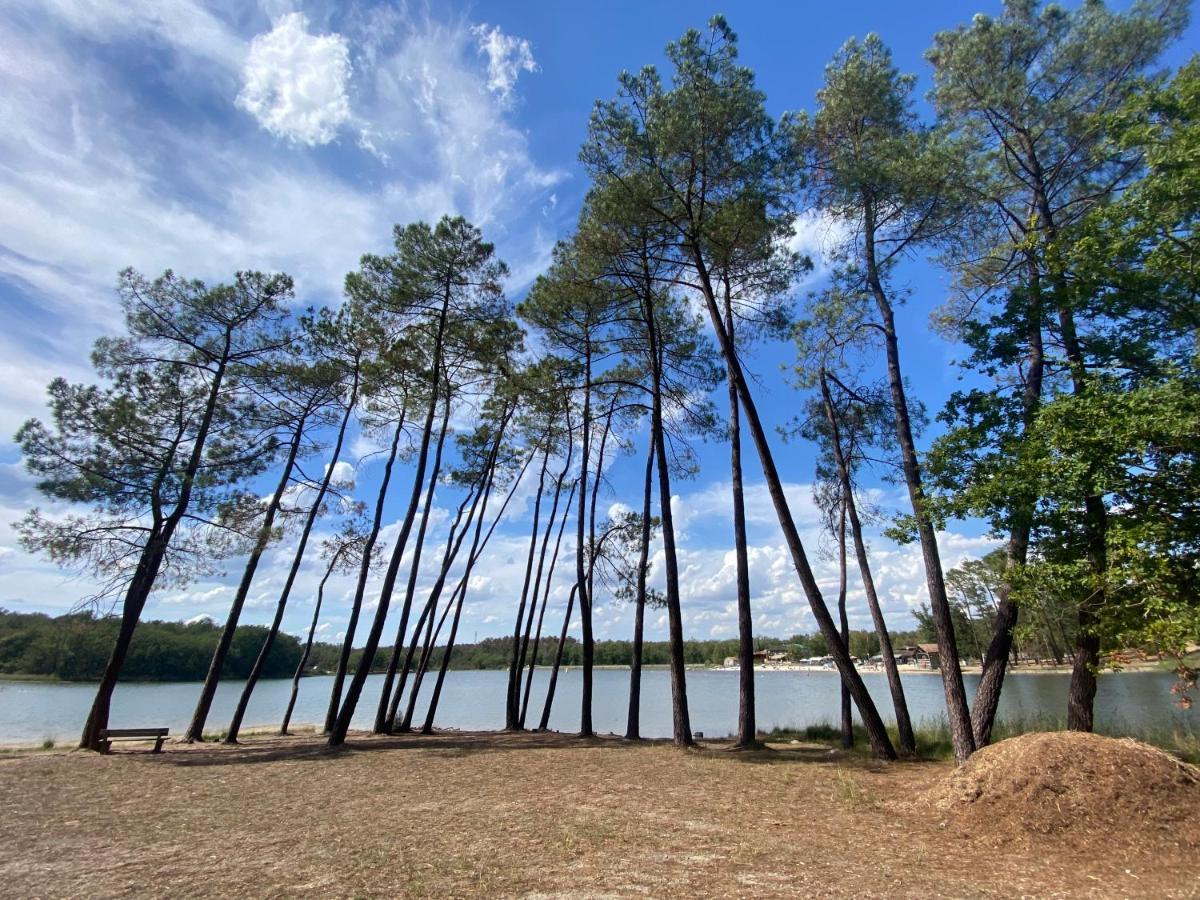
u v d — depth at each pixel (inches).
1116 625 296.8
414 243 661.9
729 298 591.2
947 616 429.7
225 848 235.0
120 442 556.4
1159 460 285.1
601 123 508.7
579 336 717.9
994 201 461.1
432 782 376.5
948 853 231.6
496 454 896.3
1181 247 307.6
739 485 574.9
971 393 385.4
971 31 450.9
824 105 511.2
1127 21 418.6
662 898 181.5
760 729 971.9
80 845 241.1
